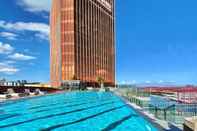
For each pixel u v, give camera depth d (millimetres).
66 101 27781
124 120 13328
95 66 103000
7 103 23531
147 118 12430
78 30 90188
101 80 89125
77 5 90375
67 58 86562
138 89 23047
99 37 108938
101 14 112688
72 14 87500
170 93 17391
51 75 108500
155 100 16859
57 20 94312
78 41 89812
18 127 12555
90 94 43406
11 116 16281
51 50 111375
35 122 13938
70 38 86938
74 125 12859
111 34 125312
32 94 33875
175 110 12125
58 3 92500
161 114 12555
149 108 15531
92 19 102625
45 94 36594
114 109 19141
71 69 85812
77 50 88562
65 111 18875
